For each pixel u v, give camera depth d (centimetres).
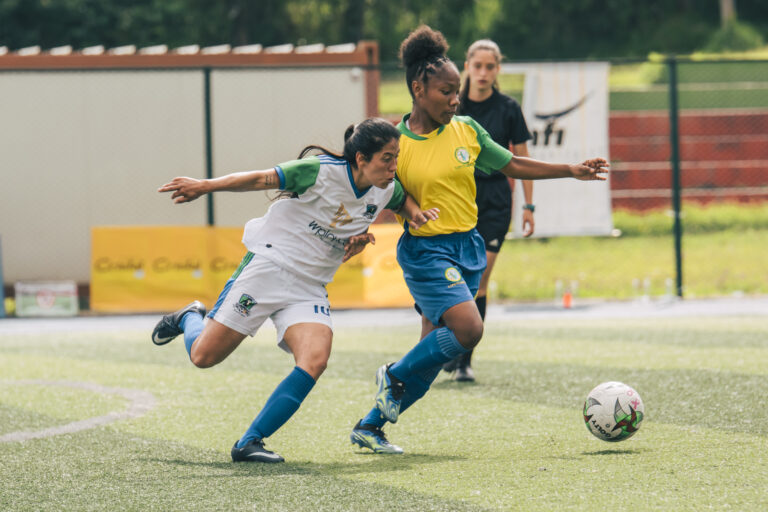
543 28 12400
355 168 1412
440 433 1658
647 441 1542
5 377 2327
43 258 3903
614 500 1216
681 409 1789
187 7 9838
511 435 1627
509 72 3550
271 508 1214
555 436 1608
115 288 3522
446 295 1501
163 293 3528
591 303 3703
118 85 3894
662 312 3362
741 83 10000
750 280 4203
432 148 1526
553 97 3572
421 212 1473
